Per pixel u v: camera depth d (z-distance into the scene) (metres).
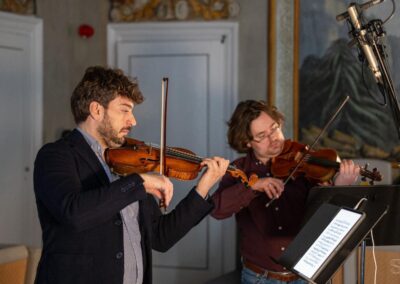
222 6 4.81
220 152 4.88
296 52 4.62
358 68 4.45
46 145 1.99
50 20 4.63
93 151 2.02
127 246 2.00
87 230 1.92
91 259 1.91
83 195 1.79
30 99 4.47
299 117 4.65
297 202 2.74
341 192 2.29
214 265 4.89
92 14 5.06
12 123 4.34
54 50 4.69
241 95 4.80
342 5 4.50
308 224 2.18
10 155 4.33
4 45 4.26
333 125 4.55
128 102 2.04
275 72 4.66
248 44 4.77
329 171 2.83
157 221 2.18
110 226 1.96
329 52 4.55
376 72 2.88
